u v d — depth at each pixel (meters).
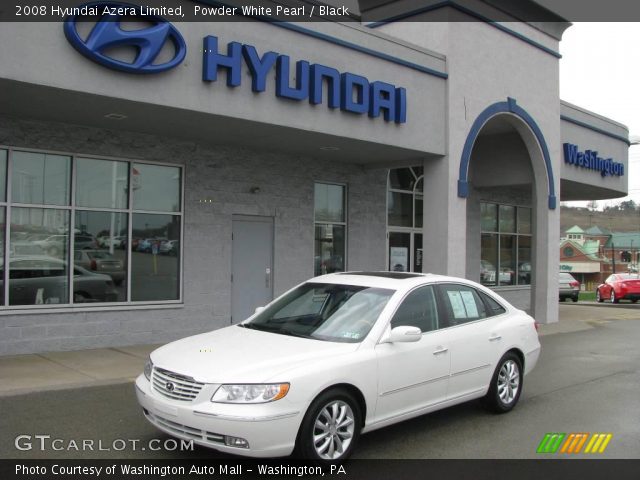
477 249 19.11
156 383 5.38
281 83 10.07
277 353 5.46
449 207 13.36
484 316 7.29
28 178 9.77
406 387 5.96
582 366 10.61
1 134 9.43
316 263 13.98
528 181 17.41
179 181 11.52
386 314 6.05
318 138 11.38
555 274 17.08
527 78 15.86
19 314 9.55
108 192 10.63
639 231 115.38
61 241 10.09
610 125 20.50
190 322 11.53
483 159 18.31
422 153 13.12
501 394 7.30
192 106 9.14
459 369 6.60
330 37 10.96
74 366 8.85
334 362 5.38
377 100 11.64
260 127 10.37
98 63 8.18
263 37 10.00
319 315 6.34
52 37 7.82
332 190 14.39
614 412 7.50
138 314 10.84
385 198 15.34
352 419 5.46
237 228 12.45
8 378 8.03
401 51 12.38
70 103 8.70
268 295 12.88
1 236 9.48
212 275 11.87
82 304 10.22
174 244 11.47
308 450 5.10
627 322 17.81
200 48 9.21
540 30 16.25
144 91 8.64
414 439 6.30
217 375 5.04
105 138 10.48
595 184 19.64
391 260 15.94
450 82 13.40
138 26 8.56
